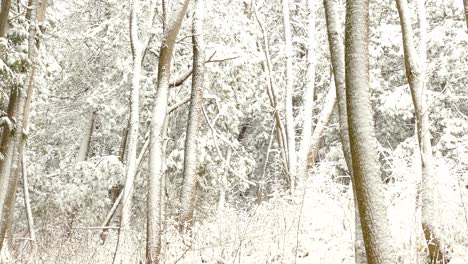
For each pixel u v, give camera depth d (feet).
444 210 21.89
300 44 59.57
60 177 58.85
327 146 62.23
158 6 53.88
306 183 34.63
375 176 12.05
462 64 47.98
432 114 52.80
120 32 55.83
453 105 52.29
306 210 29.17
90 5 63.21
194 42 35.73
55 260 22.50
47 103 59.41
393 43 54.19
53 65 49.73
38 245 25.59
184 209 32.73
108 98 58.95
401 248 19.44
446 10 54.24
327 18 16.34
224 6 53.42
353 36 12.72
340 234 25.04
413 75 22.04
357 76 12.55
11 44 32.71
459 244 20.66
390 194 26.32
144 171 54.13
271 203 30.32
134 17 44.14
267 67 49.37
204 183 55.42
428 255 20.10
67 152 65.16
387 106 53.36
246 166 61.57
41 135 65.62
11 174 31.09
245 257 22.99
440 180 23.79
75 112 65.46
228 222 27.37
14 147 31.58
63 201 50.98
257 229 25.27
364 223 12.02
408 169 27.68
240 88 57.93
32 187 57.67
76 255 22.29
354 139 12.35
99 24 61.98
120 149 57.98
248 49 53.42
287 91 45.27
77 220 27.40
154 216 23.54
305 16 54.60
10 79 30.63
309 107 44.65
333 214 27.50
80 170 56.29
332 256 22.53
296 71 59.57
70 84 65.41
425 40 23.89
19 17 33.09
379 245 11.73
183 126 57.21
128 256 23.49
